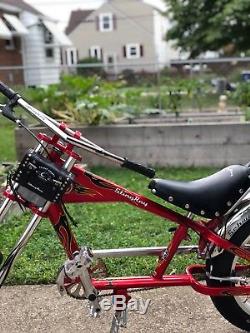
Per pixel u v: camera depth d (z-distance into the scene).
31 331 3.12
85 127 7.09
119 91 9.48
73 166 2.67
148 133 7.01
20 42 22.88
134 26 38.41
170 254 2.80
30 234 2.68
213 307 3.33
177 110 9.00
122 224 4.82
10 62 21.97
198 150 6.99
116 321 2.79
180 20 21.50
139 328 3.11
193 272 2.91
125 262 3.90
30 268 3.87
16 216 4.88
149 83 9.91
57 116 7.81
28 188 2.60
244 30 19.53
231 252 2.78
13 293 3.58
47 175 2.57
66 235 2.75
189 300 3.42
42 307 3.39
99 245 4.27
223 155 6.96
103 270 2.90
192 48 21.45
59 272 2.71
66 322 3.21
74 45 38.03
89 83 8.84
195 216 2.90
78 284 2.73
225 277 2.80
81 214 5.13
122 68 10.16
